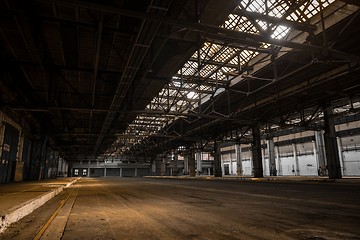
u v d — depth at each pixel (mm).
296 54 18781
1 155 21875
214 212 8406
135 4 11609
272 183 25891
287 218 7176
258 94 27375
